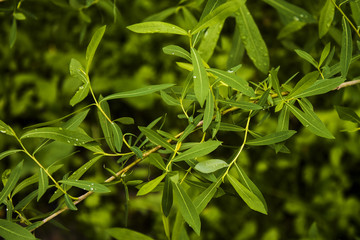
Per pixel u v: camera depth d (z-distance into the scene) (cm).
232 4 77
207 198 80
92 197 250
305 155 218
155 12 189
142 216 265
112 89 245
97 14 144
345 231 209
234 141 224
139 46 246
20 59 247
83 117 82
